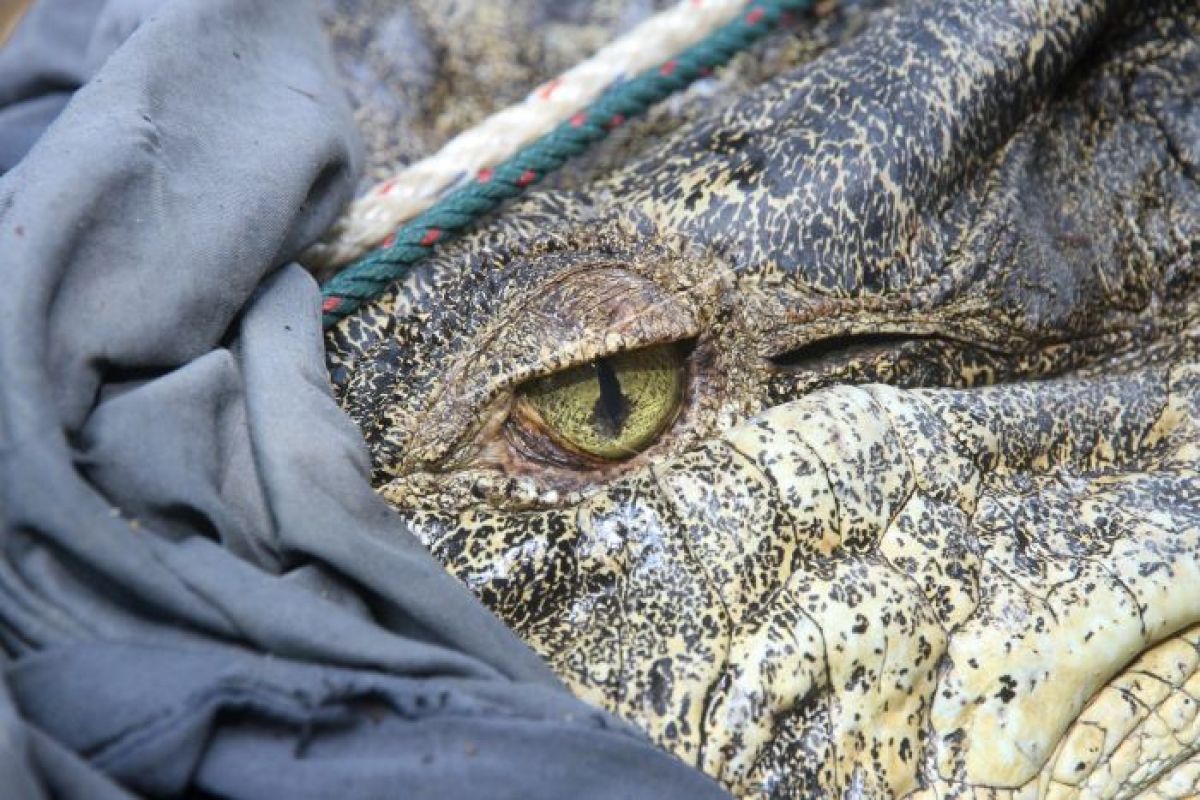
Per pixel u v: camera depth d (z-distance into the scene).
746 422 1.16
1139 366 1.23
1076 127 1.25
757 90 1.23
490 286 1.18
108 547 1.07
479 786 1.06
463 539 1.14
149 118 1.13
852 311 1.19
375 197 1.20
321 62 1.21
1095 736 1.16
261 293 1.14
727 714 1.12
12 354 1.07
